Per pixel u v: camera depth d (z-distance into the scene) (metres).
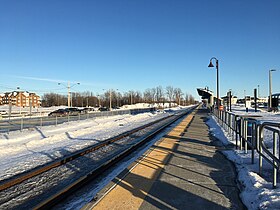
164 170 8.05
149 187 6.49
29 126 29.34
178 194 6.02
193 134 17.14
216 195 5.96
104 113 54.50
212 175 7.53
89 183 7.48
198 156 10.11
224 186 6.57
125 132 21.77
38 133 22.06
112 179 7.18
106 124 29.38
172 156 10.09
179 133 17.75
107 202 5.56
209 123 26.67
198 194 6.02
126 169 8.17
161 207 5.29
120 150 13.06
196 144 12.96
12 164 10.32
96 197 5.86
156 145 12.66
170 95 139.50
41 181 7.99
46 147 14.86
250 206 5.21
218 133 17.25
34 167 9.92
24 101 128.75
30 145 15.53
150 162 9.09
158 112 64.44
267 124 6.41
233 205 5.40
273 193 5.44
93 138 18.23
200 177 7.34
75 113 54.69
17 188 7.37
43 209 5.55
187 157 9.92
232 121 14.98
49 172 8.98
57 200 6.00
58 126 28.12
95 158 11.27
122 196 5.89
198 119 33.41
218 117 26.55
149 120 36.78
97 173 8.21
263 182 6.36
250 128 11.25
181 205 5.40
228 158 9.70
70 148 14.00
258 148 7.40
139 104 116.38
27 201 6.43
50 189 7.28
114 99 128.88
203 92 57.16
